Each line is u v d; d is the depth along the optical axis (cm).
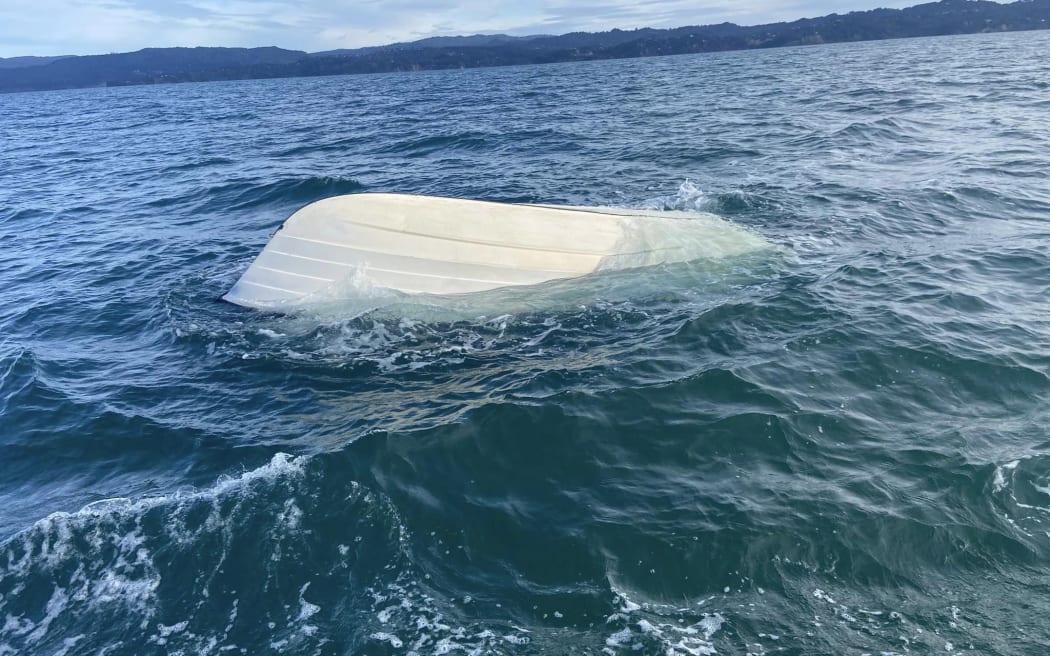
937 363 759
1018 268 1023
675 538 533
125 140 3725
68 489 650
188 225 1650
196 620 486
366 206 1020
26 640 479
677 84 5134
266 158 2609
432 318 927
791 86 4162
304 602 496
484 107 4322
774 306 912
